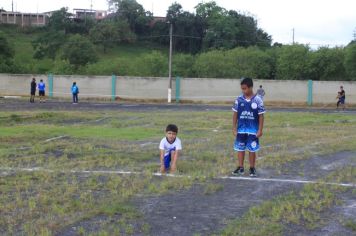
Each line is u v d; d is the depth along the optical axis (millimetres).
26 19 114812
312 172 10117
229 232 5984
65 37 88062
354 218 6699
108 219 6520
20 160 11062
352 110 34688
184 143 14523
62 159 11227
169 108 31984
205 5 92312
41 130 17141
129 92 41406
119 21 97812
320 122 22625
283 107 37000
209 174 9492
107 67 59906
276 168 10461
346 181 9234
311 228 6227
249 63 61375
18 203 7219
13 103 33438
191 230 6145
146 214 6828
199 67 58250
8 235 5832
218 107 34406
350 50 51344
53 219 6480
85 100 40312
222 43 85125
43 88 36875
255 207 7113
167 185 8492
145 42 98688
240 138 9617
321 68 57750
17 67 58594
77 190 8156
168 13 96188
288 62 58844
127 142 14539
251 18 93250
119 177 9164
